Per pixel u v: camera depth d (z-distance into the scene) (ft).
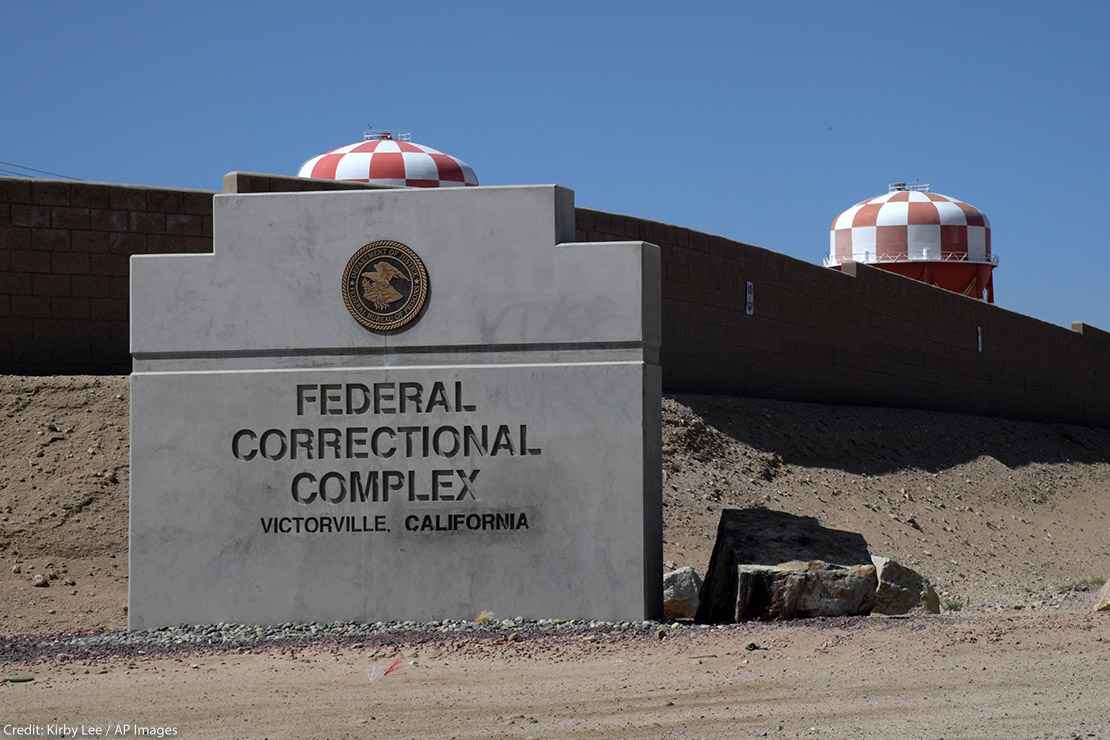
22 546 61.21
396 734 33.60
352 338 49.88
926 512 97.81
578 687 38.04
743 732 32.73
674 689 37.40
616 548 48.57
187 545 50.19
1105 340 171.63
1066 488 124.47
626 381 48.73
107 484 65.87
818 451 99.96
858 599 48.42
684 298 96.27
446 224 49.62
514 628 47.50
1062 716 33.14
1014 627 43.93
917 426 119.03
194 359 50.60
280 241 50.34
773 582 48.32
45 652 46.03
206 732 34.35
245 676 40.88
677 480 82.43
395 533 49.39
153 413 50.55
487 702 36.60
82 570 60.34
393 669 41.19
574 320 49.01
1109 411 171.94
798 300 109.50
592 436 48.80
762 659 40.70
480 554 49.06
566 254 49.16
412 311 49.57
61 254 75.72
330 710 36.22
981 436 127.65
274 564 49.83
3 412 70.03
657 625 47.37
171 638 48.06
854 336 117.19
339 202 50.11
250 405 50.14
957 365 134.41
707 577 52.11
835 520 87.61
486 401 49.21
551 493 48.88
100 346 76.38
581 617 48.57
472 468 49.16
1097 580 81.15
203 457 50.26
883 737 31.83
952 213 176.55
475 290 49.42
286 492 49.88
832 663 39.78
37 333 75.31
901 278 124.98
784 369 107.55
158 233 77.25
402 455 49.47
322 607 49.55
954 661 39.42
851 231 179.01
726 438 92.38
